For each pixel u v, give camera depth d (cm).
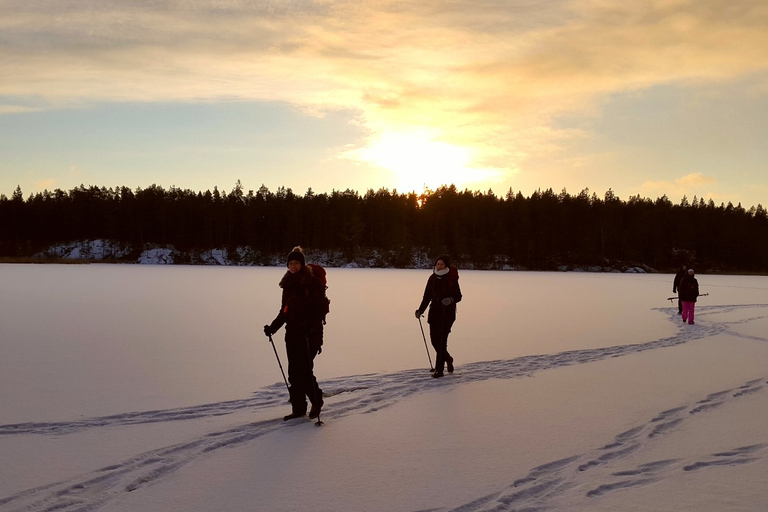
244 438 489
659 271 8112
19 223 8644
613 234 8450
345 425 530
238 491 377
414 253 8300
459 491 379
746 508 356
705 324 1406
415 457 444
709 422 546
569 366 834
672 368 822
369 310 1611
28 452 450
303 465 425
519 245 8200
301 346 547
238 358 857
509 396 646
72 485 385
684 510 353
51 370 757
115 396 627
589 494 377
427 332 1160
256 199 8700
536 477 406
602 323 1394
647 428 524
